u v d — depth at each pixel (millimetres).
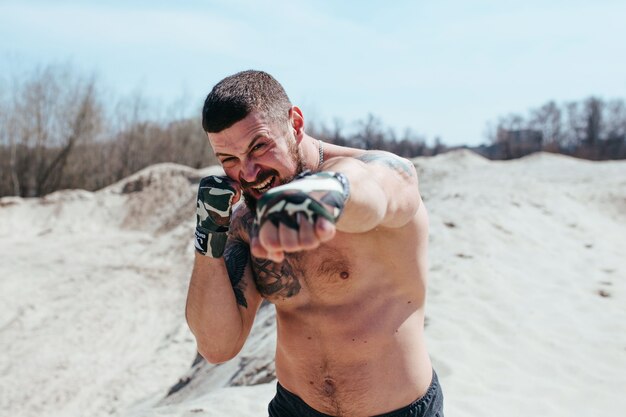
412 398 1850
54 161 33781
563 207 12461
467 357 5578
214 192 1695
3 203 21984
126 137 35750
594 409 4727
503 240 9570
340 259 1775
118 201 22359
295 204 1054
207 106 1574
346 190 1165
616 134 45812
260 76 1632
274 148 1584
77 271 15273
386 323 1820
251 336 7105
